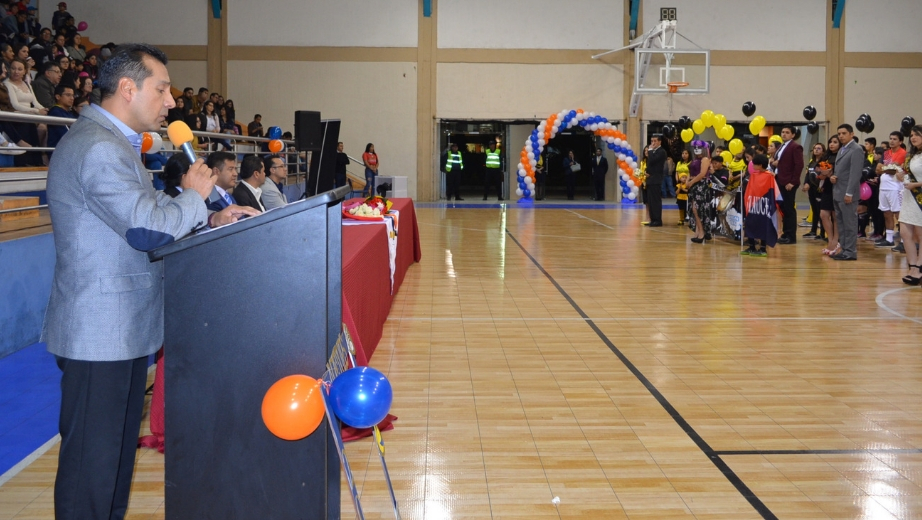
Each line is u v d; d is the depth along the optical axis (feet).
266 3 66.03
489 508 9.00
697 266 28.78
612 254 32.12
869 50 67.97
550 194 73.20
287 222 5.90
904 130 35.60
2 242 15.40
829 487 9.57
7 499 9.17
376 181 60.49
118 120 6.77
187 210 6.57
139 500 9.29
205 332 5.96
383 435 11.33
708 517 8.77
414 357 15.75
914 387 13.75
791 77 68.18
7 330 15.58
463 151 70.90
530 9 66.95
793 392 13.44
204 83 66.39
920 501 9.19
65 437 6.61
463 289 23.76
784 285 24.57
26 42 36.58
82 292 6.50
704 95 68.28
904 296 22.65
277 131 33.94
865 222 38.37
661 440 11.16
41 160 26.16
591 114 64.64
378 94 67.36
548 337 17.53
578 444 11.00
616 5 66.95
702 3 67.36
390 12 66.69
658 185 44.24
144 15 65.41
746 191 31.94
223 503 6.07
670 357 15.84
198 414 6.00
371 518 8.75
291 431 5.63
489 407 12.62
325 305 5.93
